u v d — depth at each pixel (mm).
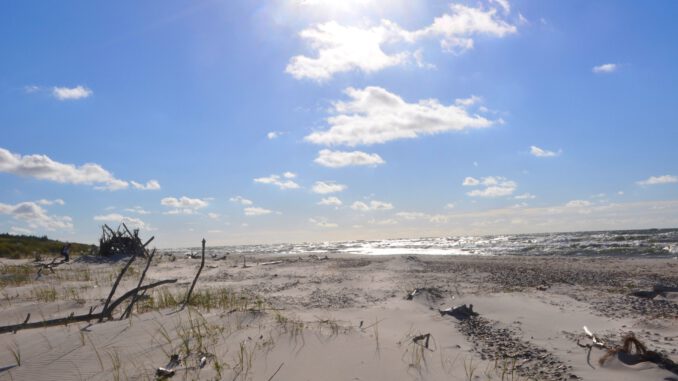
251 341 5754
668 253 26797
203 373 4785
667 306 9070
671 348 5887
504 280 14539
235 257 35406
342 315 8484
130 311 8219
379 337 6395
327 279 15594
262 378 4598
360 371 4891
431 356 5676
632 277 15062
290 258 30641
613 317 8070
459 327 7699
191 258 33188
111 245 28469
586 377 4957
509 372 5203
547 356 5848
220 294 11062
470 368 5238
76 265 24078
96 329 6785
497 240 73000
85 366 5234
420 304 9945
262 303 9836
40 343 6285
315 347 5562
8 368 5332
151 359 5309
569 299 10000
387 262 21797
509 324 7777
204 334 6125
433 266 20266
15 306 10141
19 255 28969
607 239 46375
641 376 4801
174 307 8594
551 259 25469
